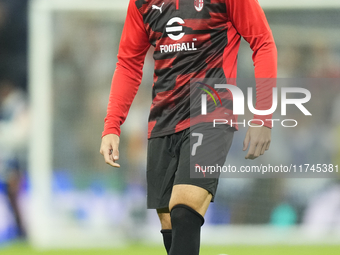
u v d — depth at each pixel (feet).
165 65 28.30
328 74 79.20
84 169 79.10
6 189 78.84
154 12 28.73
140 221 76.38
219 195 76.23
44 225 76.79
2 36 113.70
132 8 30.22
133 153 77.46
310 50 79.51
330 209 76.18
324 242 75.41
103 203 77.15
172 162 28.17
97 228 76.48
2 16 113.91
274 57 27.09
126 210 76.74
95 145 79.77
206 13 27.40
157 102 28.60
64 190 78.02
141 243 75.87
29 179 80.18
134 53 31.14
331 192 76.69
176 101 27.71
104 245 75.97
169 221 30.04
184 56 27.58
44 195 77.46
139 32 30.48
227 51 27.78
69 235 76.59
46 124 79.46
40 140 79.05
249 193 76.28
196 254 24.52
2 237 76.54
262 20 27.43
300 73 79.46
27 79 111.24
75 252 64.69
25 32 114.52
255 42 27.48
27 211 78.54
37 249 70.44
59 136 79.66
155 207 28.96
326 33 79.36
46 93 79.97
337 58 79.25
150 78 77.46
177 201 25.04
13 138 88.63
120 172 77.46
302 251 62.95
